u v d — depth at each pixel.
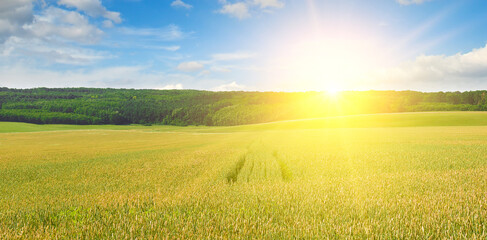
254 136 61.97
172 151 31.42
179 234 4.55
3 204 9.59
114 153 31.70
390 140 36.69
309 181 10.17
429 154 19.75
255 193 7.84
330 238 4.33
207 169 16.28
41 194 11.55
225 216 5.64
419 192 7.54
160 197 8.05
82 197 9.62
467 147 24.33
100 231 4.85
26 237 4.72
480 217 4.99
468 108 121.06
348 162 17.23
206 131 100.62
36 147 48.62
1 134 87.75
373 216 5.43
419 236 4.29
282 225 5.00
